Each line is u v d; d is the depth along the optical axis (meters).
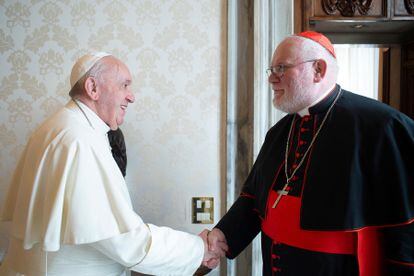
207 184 1.97
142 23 1.92
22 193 1.24
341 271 1.16
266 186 1.40
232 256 1.53
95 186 1.16
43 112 1.91
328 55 1.30
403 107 2.42
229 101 1.92
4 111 1.91
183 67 1.93
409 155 1.10
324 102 1.31
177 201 1.96
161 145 1.95
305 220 1.18
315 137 1.29
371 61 4.18
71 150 1.17
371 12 2.00
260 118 1.88
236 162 1.95
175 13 1.92
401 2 2.00
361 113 1.22
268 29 1.88
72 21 1.90
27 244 1.15
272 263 1.32
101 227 1.13
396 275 1.07
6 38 1.89
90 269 1.23
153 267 1.23
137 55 1.92
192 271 1.34
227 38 1.91
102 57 1.33
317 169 1.22
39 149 1.23
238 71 1.93
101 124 1.33
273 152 1.45
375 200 1.12
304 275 1.20
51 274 1.21
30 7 1.89
